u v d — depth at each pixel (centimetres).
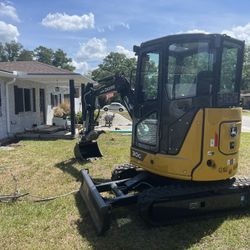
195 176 480
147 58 536
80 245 432
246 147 1257
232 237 460
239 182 543
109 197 602
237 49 511
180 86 487
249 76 6644
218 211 526
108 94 795
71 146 1177
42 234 461
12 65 1639
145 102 541
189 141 477
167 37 483
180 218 498
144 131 547
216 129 479
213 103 477
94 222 478
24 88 1566
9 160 927
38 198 599
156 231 474
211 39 468
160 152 505
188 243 442
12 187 665
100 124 2156
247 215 531
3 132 1327
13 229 474
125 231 474
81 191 604
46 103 1939
